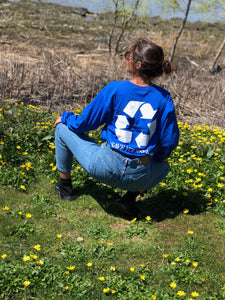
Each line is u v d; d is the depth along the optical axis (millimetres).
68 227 3129
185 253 2916
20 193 3547
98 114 2998
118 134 2926
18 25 12469
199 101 7020
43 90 6656
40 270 2551
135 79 2959
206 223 3383
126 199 3316
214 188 3859
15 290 2408
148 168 3029
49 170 3949
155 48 2854
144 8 9109
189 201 3623
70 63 8047
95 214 3371
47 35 11734
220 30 16156
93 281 2576
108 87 2936
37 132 4613
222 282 2680
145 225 3285
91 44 11195
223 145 4984
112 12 10430
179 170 4117
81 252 2824
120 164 2963
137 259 2854
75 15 15633
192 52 11875
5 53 8508
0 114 5000
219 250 3014
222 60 11133
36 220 3172
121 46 11281
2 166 3875
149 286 2568
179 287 2604
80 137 3221
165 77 7812
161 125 2977
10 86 6336
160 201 3633
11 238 2908
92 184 3816
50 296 2416
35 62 7996
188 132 5418
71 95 6625
